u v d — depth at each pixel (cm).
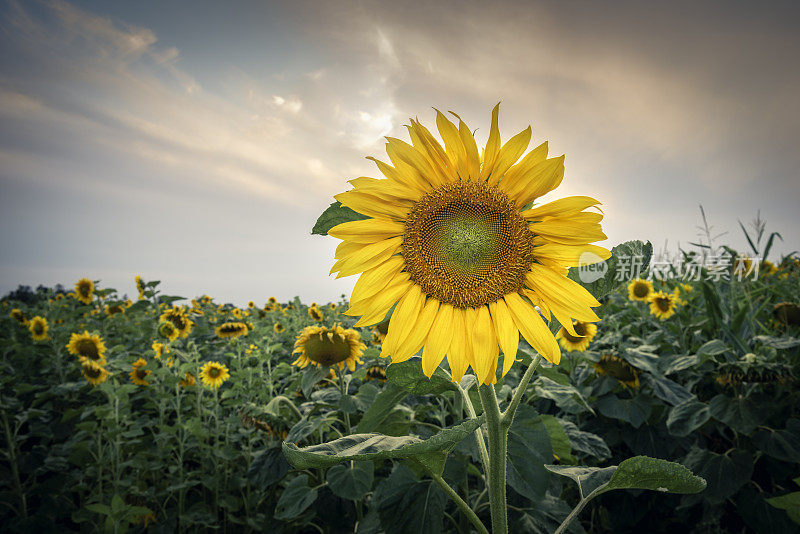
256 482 316
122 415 404
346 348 359
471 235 160
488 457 188
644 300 589
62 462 431
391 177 166
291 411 366
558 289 157
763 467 378
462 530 266
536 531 231
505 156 160
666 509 381
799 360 394
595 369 421
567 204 153
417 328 165
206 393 537
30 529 387
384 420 235
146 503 415
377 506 212
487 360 160
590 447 310
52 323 689
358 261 168
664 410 406
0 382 508
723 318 473
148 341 735
